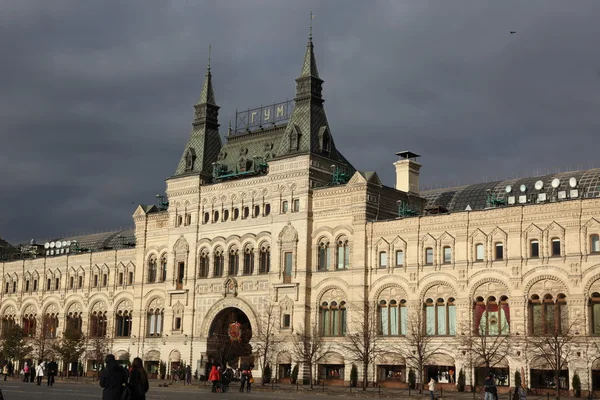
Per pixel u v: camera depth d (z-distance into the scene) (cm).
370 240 10094
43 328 13488
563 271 8538
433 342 9344
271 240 10956
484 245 9169
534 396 8344
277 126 11906
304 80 11225
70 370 13662
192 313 11806
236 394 8094
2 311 15700
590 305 8381
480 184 12662
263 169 11500
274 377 10600
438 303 9462
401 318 9738
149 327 12600
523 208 8912
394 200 10781
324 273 10406
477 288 9156
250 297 11106
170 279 12188
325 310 10412
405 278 9700
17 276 15562
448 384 9231
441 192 12912
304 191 10694
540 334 8294
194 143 12519
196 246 11938
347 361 9994
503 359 8812
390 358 9675
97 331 13738
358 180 10244
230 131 12588
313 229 10644
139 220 12988
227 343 11181
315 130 11075
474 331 8719
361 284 9994
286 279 10725
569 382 8362
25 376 10856
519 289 8812
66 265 14600
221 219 11712
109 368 3556
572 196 9662
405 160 11869
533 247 8838
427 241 9619
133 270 13375
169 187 12444
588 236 8456
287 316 10656
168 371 11969
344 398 8006
